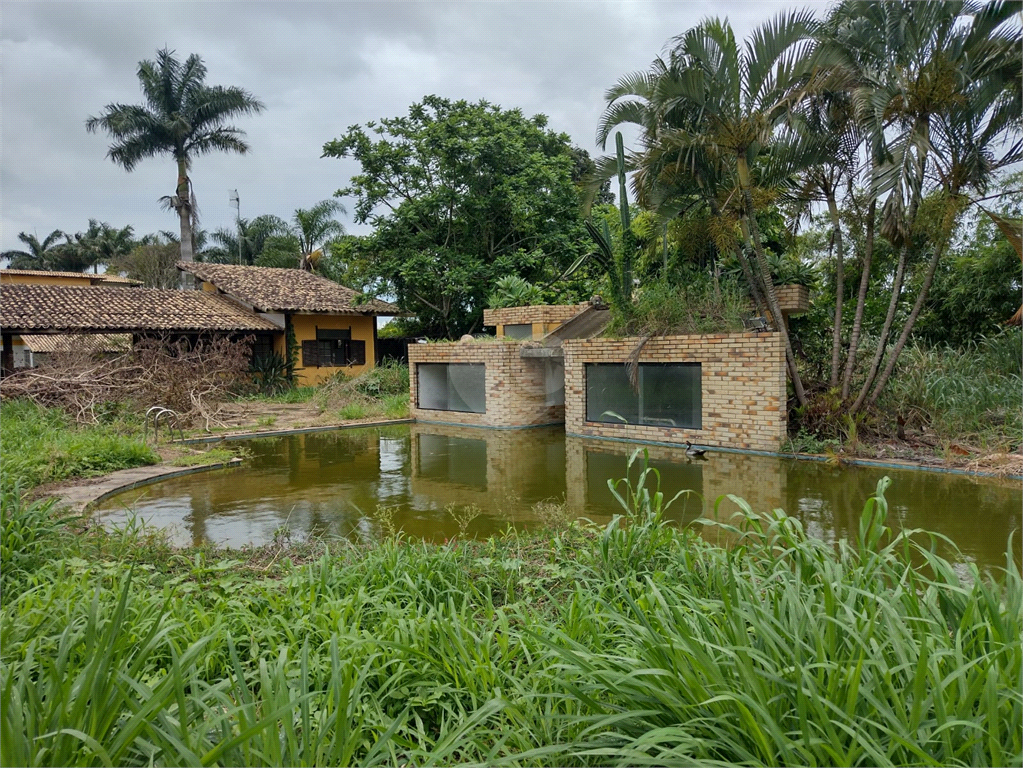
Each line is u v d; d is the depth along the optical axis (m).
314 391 21.83
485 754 2.40
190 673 2.48
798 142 10.04
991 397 10.62
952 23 8.80
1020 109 8.83
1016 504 6.92
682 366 11.69
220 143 32.41
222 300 24.88
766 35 9.69
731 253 11.96
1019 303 13.96
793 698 2.19
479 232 24.11
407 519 7.02
